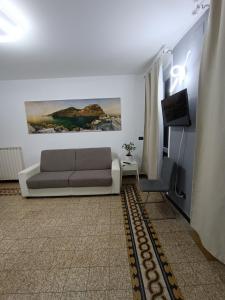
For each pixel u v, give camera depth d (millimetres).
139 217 2402
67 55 2664
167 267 1549
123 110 3936
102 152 3678
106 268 1566
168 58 2854
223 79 1285
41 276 1514
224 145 1314
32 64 2977
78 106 3912
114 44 2385
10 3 1499
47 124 3979
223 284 1367
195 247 1785
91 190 3107
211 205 1435
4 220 2441
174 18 1853
